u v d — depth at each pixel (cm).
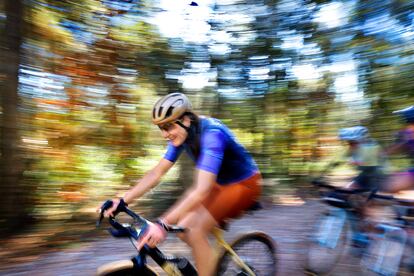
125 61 620
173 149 249
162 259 219
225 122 683
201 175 222
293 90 677
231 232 506
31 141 557
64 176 603
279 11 631
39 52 555
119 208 210
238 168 248
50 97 575
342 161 396
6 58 494
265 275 288
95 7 582
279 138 731
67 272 360
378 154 364
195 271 230
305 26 626
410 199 317
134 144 664
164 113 223
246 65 661
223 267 256
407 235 324
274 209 653
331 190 362
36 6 525
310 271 358
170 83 645
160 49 631
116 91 620
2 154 511
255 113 686
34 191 555
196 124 233
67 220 550
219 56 648
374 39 576
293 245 440
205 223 239
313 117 694
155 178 248
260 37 642
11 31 497
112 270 198
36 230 506
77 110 602
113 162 661
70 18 573
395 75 569
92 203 627
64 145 603
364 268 348
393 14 551
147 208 620
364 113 617
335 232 350
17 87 509
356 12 580
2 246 447
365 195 357
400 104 577
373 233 347
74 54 584
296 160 755
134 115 644
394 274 324
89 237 477
